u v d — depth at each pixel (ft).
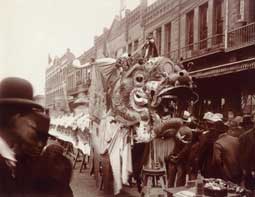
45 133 6.39
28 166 6.32
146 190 14.47
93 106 16.78
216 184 10.18
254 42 16.24
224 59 17.12
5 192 5.84
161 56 16.38
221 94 16.65
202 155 13.92
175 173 14.49
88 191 15.25
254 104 16.12
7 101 6.06
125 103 15.47
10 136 6.05
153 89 14.88
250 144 13.53
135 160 16.05
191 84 15.19
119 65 15.97
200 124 14.88
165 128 14.60
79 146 17.04
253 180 13.12
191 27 17.46
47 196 6.38
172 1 17.44
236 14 16.81
